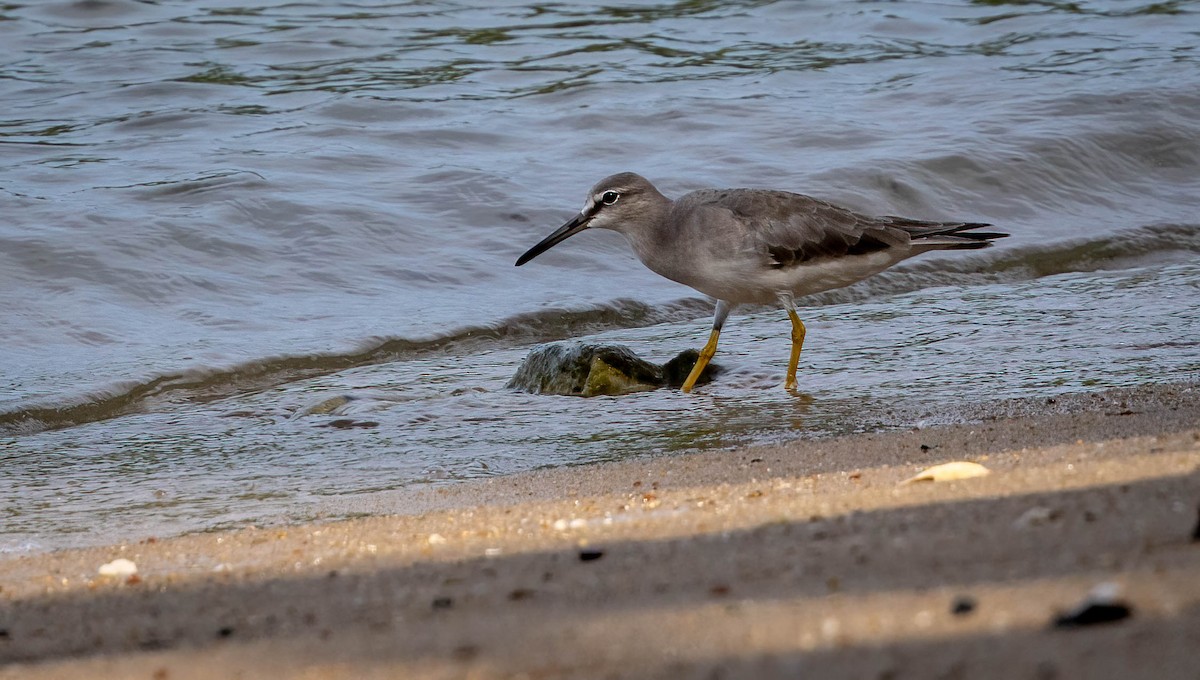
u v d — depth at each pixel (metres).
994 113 22.39
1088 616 4.36
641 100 23.02
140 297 15.35
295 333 14.66
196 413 12.52
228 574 6.96
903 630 4.55
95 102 22.50
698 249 12.82
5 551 8.52
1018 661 4.12
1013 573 5.16
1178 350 13.07
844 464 9.45
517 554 6.75
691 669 4.42
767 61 26.00
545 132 21.42
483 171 19.33
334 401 12.65
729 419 11.62
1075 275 17.19
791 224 12.75
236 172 18.78
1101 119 22.08
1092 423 10.07
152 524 9.12
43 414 12.23
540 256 17.25
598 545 6.76
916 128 21.66
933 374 12.70
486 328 15.16
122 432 11.91
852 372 13.03
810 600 5.09
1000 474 7.67
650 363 13.42
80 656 5.49
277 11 28.84
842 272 12.98
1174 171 21.23
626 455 10.62
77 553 8.12
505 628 5.16
